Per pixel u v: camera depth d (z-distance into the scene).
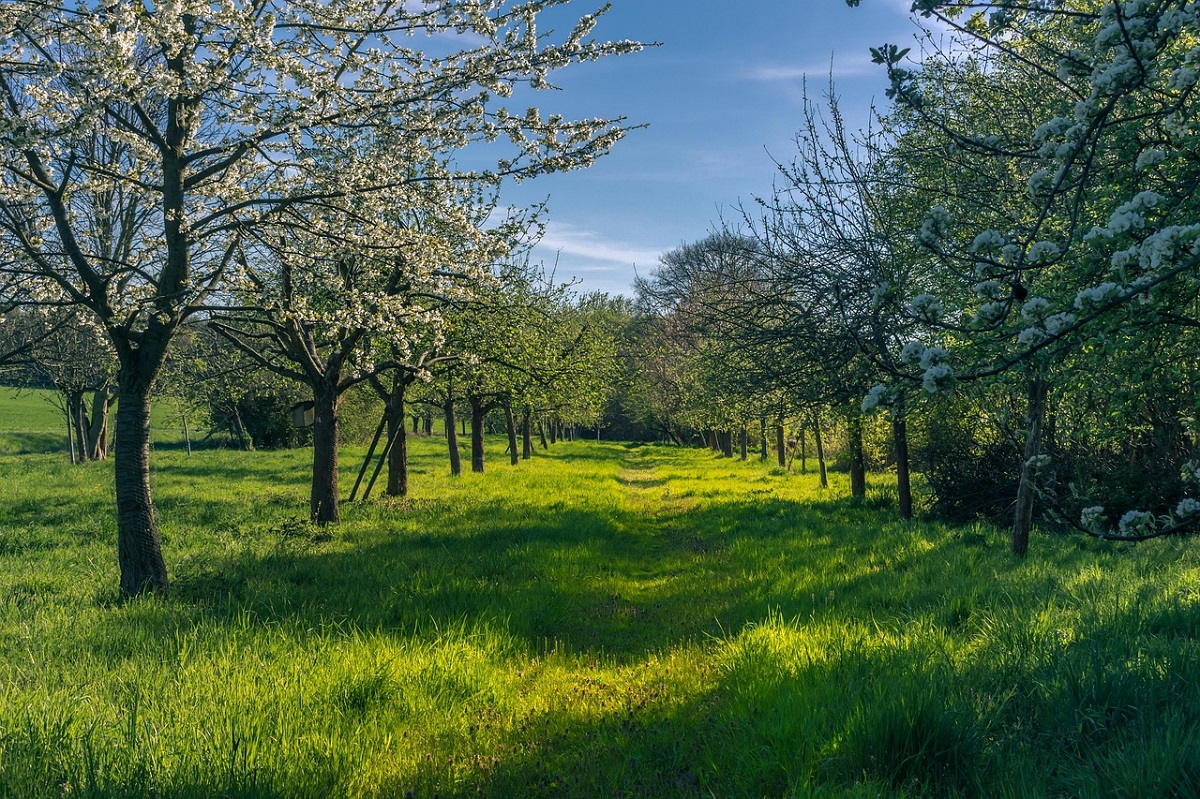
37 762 4.37
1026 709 4.63
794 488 23.98
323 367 17.53
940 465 15.57
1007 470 14.53
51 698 5.43
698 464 42.88
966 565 9.81
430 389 24.14
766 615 8.21
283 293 11.80
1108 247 3.93
